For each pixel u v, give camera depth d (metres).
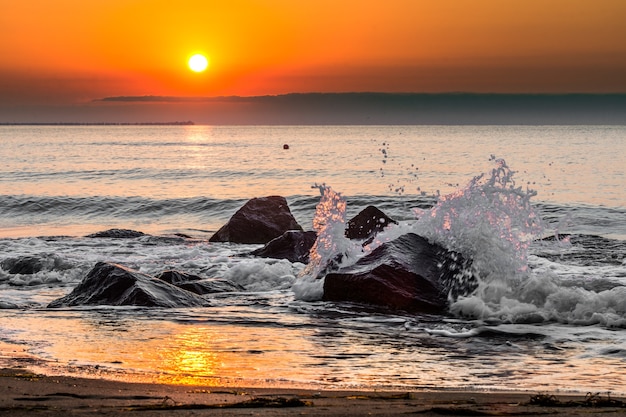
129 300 12.00
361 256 14.15
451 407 5.82
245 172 60.91
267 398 6.16
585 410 5.86
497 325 10.85
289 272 15.02
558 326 10.74
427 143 130.75
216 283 13.95
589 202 36.84
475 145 118.50
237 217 22.30
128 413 5.43
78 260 17.31
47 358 8.33
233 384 7.22
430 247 13.19
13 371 7.51
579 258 17.52
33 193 44.06
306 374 7.86
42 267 16.20
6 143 144.50
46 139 180.25
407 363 8.48
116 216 34.22
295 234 17.52
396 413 5.59
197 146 133.25
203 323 10.69
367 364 8.41
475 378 7.79
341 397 6.45
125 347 9.02
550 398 6.29
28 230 29.03
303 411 5.62
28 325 10.34
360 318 11.27
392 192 44.28
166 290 12.48
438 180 52.69
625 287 11.78
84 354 8.59
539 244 19.70
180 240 22.11
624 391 7.23
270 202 22.89
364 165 68.88
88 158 86.56
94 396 6.21
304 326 10.63
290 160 78.88
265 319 11.09
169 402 5.97
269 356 8.73
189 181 53.59
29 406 5.65
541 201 37.53
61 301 12.39
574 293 11.63
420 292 12.09
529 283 11.93
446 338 9.95
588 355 8.98
